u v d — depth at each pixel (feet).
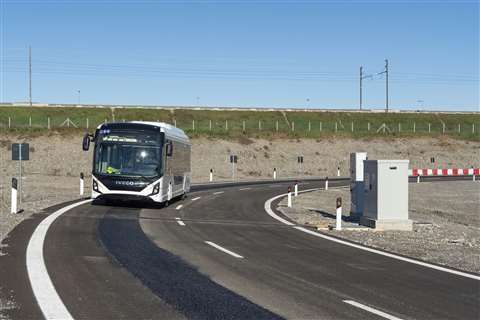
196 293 29.40
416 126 298.76
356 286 32.14
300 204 96.27
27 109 270.26
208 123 277.85
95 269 34.96
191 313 25.49
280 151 230.48
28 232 49.98
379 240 53.88
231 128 267.39
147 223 60.75
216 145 221.66
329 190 132.98
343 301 28.48
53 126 228.43
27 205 75.92
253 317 25.05
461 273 37.09
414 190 137.18
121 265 36.50
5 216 61.52
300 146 237.86
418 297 29.81
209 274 34.53
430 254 45.80
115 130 76.54
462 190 137.28
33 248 41.78
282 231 58.23
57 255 39.24
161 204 81.82
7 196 94.02
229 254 42.39
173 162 84.74
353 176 71.61
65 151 195.83
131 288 30.19
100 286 30.45
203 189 127.44
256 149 226.38
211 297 28.58
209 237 51.85
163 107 295.07
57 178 153.69
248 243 48.75
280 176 205.67
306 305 27.43
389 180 62.18
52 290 29.19
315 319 24.98
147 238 49.42
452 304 28.43
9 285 30.12
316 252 44.75
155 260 38.75
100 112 277.23
